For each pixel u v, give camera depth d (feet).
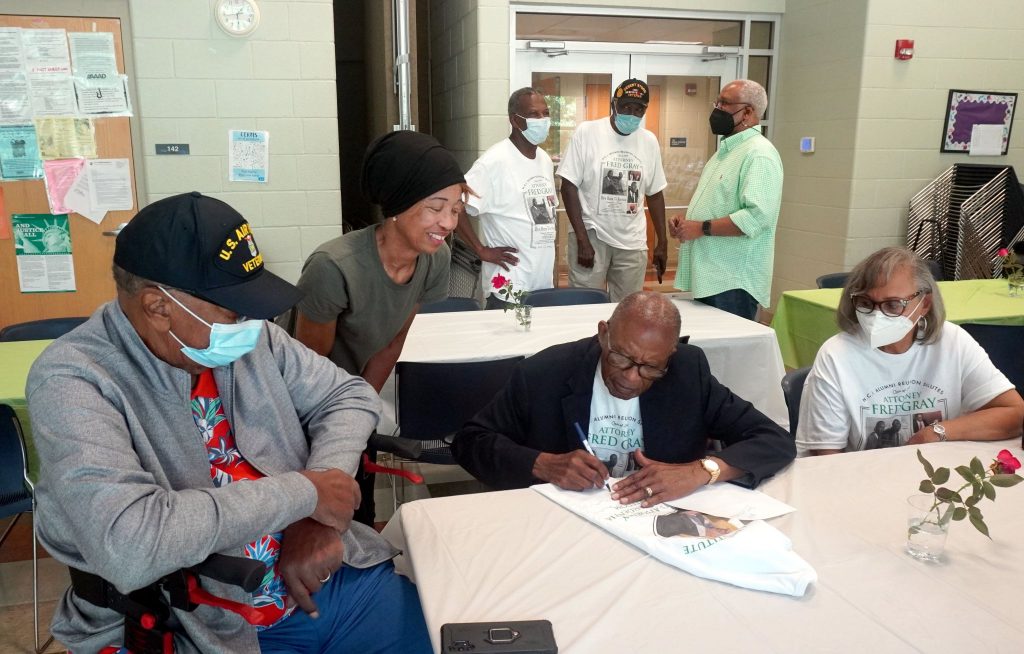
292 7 13.83
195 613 3.97
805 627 3.56
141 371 3.90
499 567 4.09
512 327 9.96
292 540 4.15
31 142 13.50
